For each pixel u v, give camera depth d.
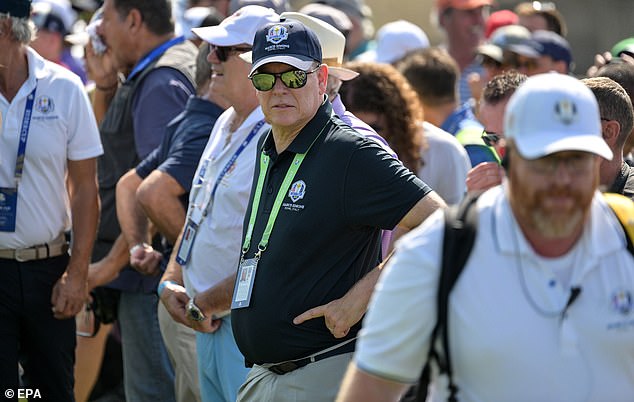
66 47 33.25
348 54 35.47
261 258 13.87
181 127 19.06
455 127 23.22
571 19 45.91
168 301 17.22
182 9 31.69
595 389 9.34
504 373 9.30
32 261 19.22
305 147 13.74
